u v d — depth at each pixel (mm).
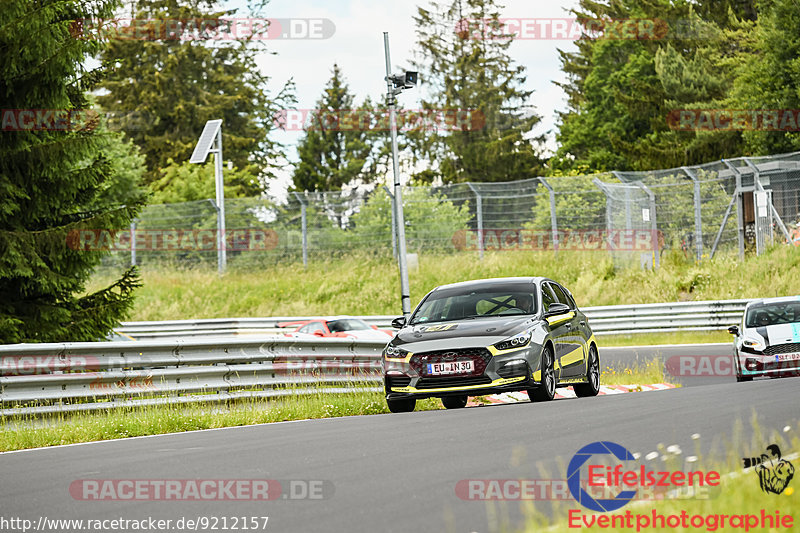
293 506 23922
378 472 27766
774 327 66875
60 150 66562
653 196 133250
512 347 46688
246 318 126938
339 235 148125
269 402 54781
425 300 53844
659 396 45875
